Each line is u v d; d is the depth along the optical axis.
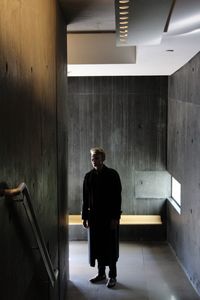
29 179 2.52
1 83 1.85
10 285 2.02
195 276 5.24
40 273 2.92
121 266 6.04
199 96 5.08
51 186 3.58
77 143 7.57
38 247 2.46
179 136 6.35
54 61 3.78
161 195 7.54
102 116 7.51
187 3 2.61
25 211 2.18
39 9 2.90
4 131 1.90
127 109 7.48
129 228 7.41
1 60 1.85
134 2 2.51
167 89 7.42
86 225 5.18
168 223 7.27
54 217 3.80
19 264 2.24
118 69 6.06
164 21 3.01
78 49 5.40
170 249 6.90
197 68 5.18
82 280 5.47
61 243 4.40
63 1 3.94
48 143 3.38
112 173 4.97
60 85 4.30
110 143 7.55
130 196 7.61
